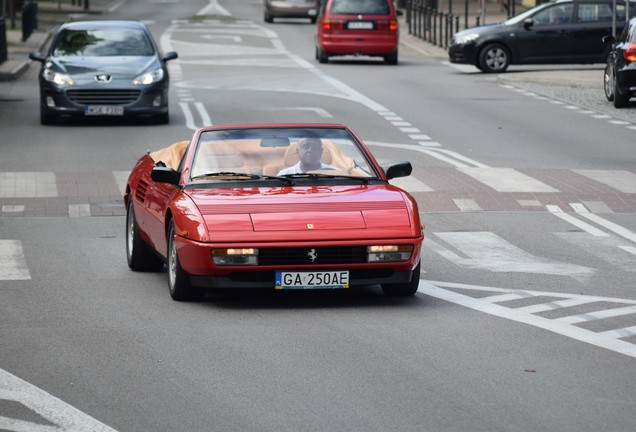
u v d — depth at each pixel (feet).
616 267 72.84
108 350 52.65
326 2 232.94
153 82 145.28
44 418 42.73
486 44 211.41
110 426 41.83
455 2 403.13
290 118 150.92
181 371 49.01
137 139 134.51
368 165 66.39
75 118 155.22
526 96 176.65
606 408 43.62
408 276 61.57
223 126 67.67
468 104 166.91
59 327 57.26
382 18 229.45
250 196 62.64
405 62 240.53
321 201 62.13
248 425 41.83
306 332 55.98
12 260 75.56
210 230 59.98
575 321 58.13
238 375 48.34
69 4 420.36
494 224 88.33
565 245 80.28
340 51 230.68
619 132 139.85
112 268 73.26
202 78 205.67
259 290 66.59
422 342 53.88
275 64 233.96
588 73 207.21
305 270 60.18
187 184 64.39
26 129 142.92
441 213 93.09
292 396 45.32
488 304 62.18
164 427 41.68
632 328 56.54
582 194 100.22
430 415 42.86
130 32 153.48
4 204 97.14
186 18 377.30
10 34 293.02
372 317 59.21
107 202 98.22
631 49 158.61
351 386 46.65
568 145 129.59
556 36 210.59
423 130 141.59
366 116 153.79
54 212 94.32
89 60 147.95
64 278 69.92
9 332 56.24
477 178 107.86
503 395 45.37
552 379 47.57
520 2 379.35
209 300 63.72
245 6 453.99
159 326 57.36
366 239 60.23
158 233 66.49
